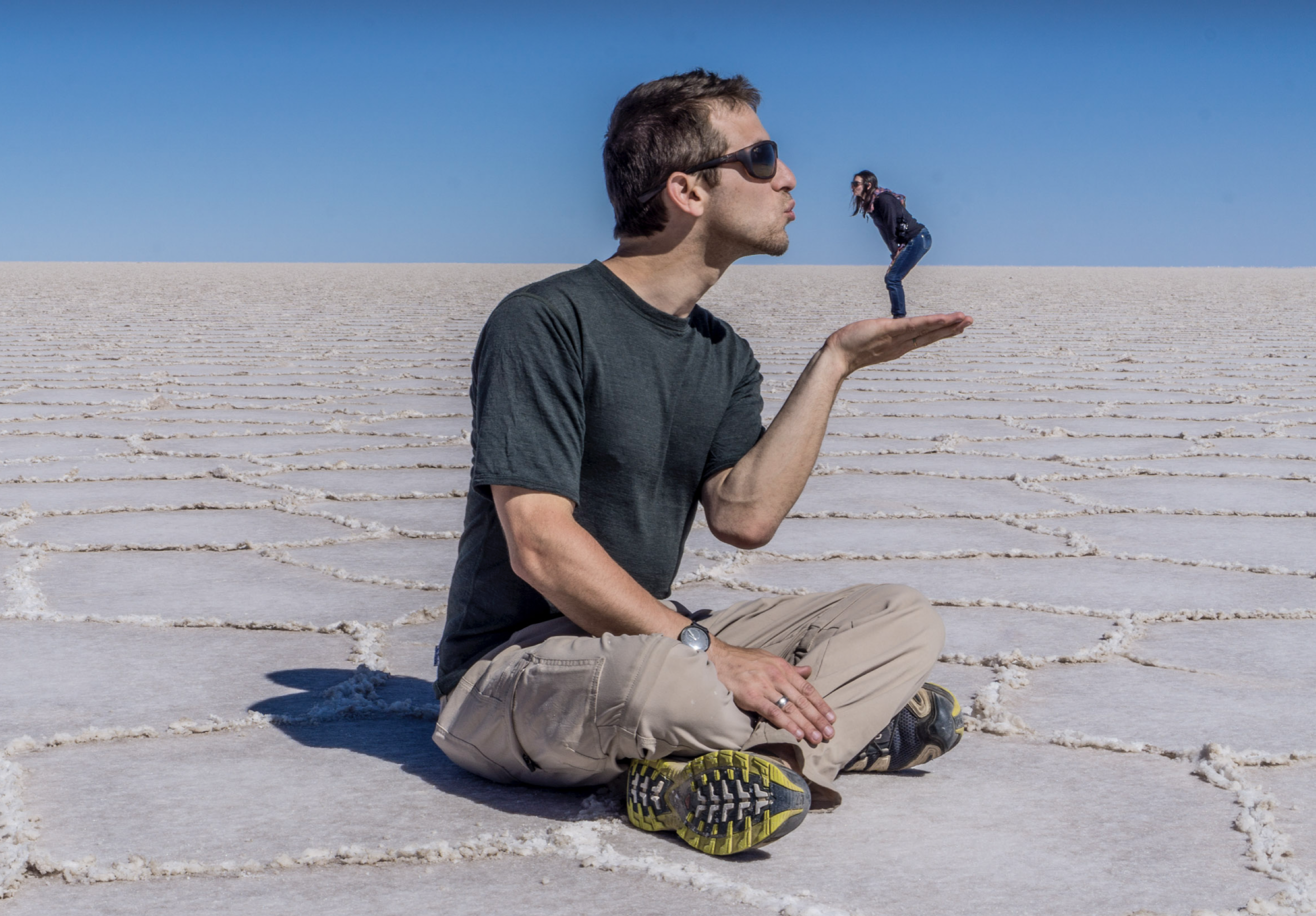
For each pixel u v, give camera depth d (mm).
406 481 5762
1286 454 6508
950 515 5035
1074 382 10297
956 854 2008
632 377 2109
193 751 2496
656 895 1848
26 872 1938
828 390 2281
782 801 1884
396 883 1893
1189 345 14242
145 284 33812
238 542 4508
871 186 11336
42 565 4188
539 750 2066
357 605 3707
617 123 2139
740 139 2082
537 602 2199
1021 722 2662
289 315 19781
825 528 4809
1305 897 1843
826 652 2133
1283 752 2488
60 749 2502
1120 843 2059
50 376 10477
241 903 1831
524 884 1884
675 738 1952
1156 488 5637
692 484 2258
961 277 44719
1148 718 2717
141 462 6234
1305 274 51812
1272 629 3451
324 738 2576
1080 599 3760
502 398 2025
